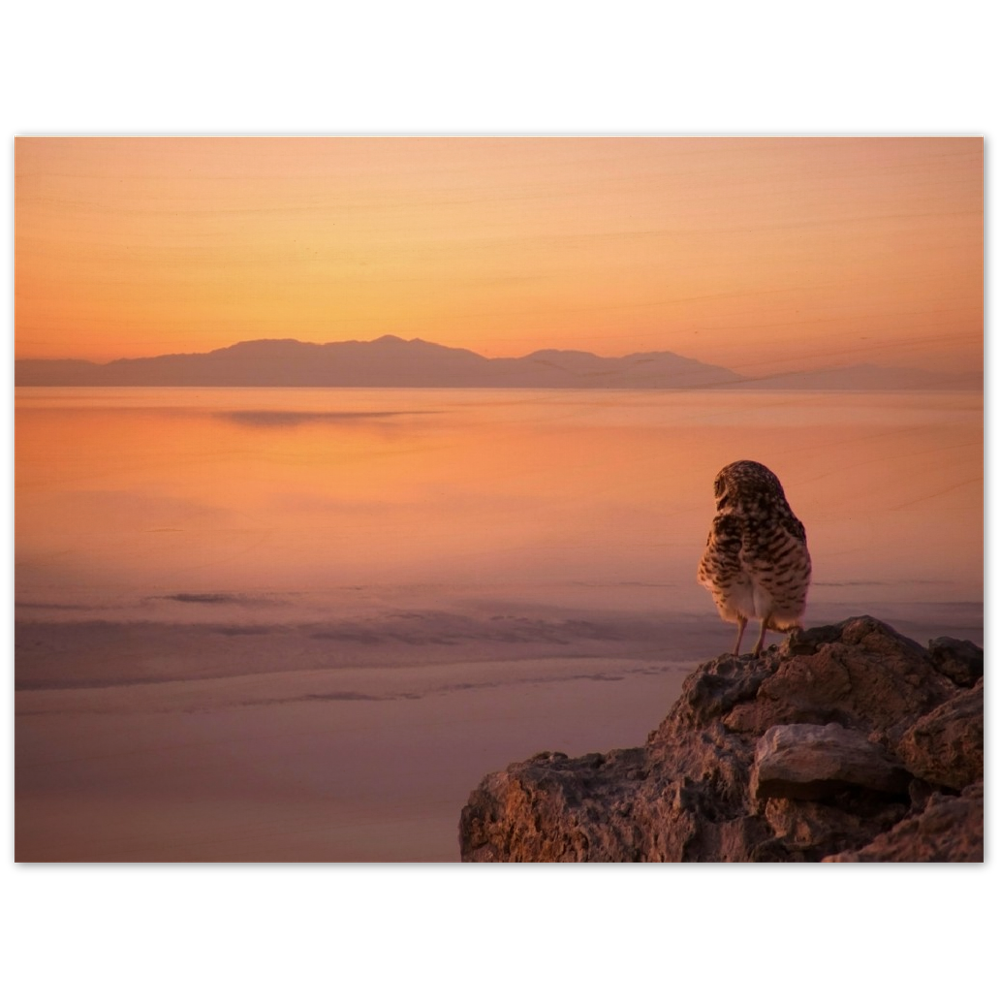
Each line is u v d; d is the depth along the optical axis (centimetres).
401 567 1163
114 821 736
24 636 1037
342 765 820
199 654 1021
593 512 1161
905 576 1030
